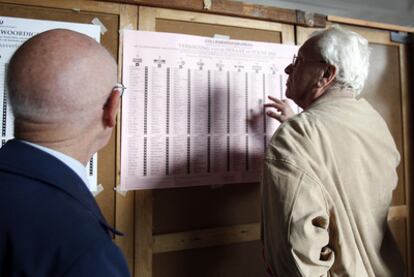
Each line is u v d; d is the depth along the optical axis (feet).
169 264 3.10
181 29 3.14
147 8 3.01
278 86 3.52
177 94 3.10
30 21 2.67
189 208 3.18
